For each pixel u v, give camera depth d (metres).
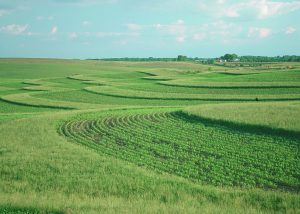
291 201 19.12
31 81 132.62
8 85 120.25
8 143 36.97
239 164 29.83
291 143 35.28
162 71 164.88
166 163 30.70
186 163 30.61
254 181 25.48
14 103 79.38
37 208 15.95
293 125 39.84
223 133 41.09
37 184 24.00
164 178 25.19
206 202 19.47
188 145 36.66
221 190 22.67
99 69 197.62
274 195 20.42
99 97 87.88
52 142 37.53
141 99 83.56
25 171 26.95
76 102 79.88
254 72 128.00
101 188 22.98
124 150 35.09
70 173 26.44
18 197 19.17
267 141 36.50
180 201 19.62
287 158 30.75
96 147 36.44
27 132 42.97
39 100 81.50
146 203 18.23
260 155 31.98
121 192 22.12
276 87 87.38
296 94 76.38
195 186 23.22
